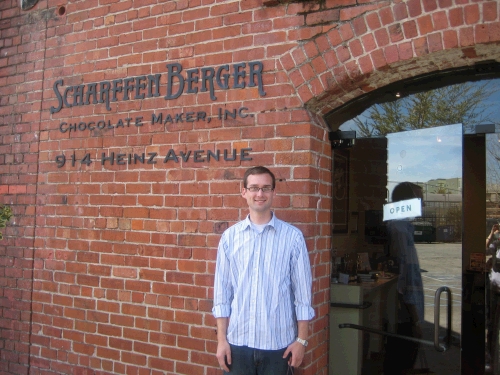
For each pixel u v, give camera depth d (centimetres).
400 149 331
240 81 335
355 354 342
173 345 349
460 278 314
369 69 299
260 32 330
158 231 360
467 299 404
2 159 444
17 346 421
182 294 348
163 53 367
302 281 262
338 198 348
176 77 360
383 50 295
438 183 321
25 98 435
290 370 270
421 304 325
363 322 341
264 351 257
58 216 409
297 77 317
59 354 400
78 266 395
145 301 362
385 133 335
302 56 316
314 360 319
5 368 425
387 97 333
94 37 400
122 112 382
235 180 333
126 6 386
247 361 260
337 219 348
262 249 264
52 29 423
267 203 264
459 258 315
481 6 271
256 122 328
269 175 267
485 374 348
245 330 260
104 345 379
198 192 346
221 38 344
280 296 260
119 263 376
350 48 304
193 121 351
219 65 343
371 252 339
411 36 287
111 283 378
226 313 269
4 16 451
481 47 276
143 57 375
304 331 260
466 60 296
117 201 380
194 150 349
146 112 371
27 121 432
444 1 279
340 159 348
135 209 371
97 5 400
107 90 390
